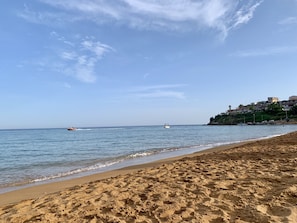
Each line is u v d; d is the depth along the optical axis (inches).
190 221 155.9
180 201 195.8
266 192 205.6
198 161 430.6
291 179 237.8
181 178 284.0
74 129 5718.5
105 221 167.6
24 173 538.0
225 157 451.8
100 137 2325.3
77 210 194.1
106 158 773.9
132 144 1405.0
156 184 263.0
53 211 195.9
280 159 365.4
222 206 180.1
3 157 927.0
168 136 2240.4
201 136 2103.8
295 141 665.6
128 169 498.9
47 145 1523.1
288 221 145.9
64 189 306.7
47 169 587.5
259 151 492.1
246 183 235.9
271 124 4982.8
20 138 2527.1
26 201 239.8
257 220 151.9
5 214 199.9
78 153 995.3
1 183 421.1
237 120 6525.6
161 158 696.4
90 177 423.2
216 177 272.7
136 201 206.2
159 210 179.3
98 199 221.3
